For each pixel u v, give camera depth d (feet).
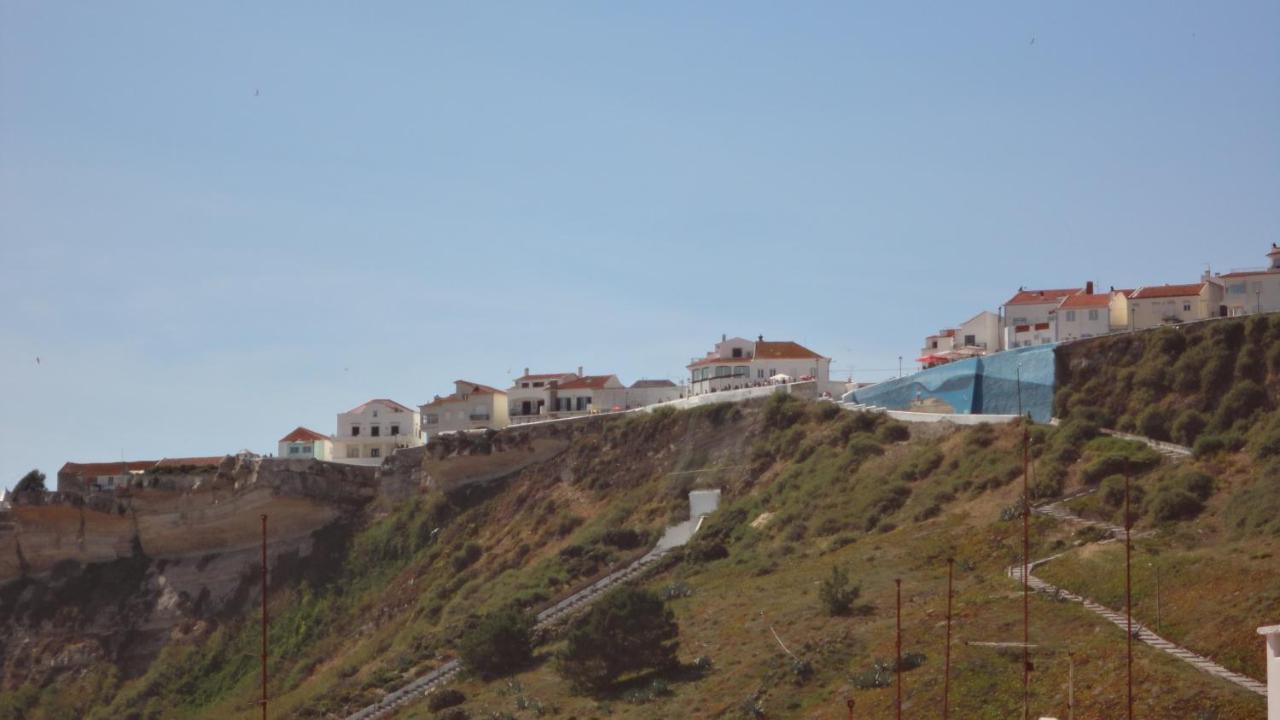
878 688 306.76
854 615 353.10
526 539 525.75
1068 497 409.28
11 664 548.31
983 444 455.22
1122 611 325.21
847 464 476.54
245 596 557.33
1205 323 460.14
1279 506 359.46
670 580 442.91
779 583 401.49
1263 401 424.87
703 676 343.87
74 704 526.98
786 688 321.32
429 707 378.94
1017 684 290.35
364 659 481.46
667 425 551.18
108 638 552.41
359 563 555.69
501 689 376.07
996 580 358.23
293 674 504.43
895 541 412.77
